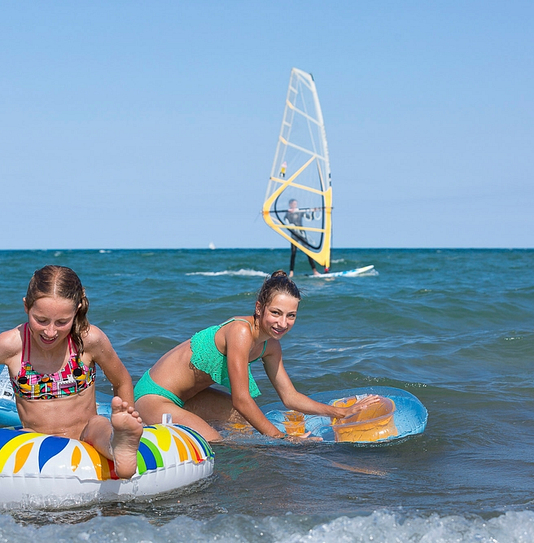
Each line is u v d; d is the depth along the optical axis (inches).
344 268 1218.0
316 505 117.1
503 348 294.2
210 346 174.2
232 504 117.8
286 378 182.7
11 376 134.7
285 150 824.9
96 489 117.1
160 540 98.2
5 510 114.4
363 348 302.0
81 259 1674.5
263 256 2050.9
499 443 160.9
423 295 531.2
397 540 99.8
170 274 946.7
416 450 154.9
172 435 131.2
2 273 858.1
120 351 285.4
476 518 108.4
